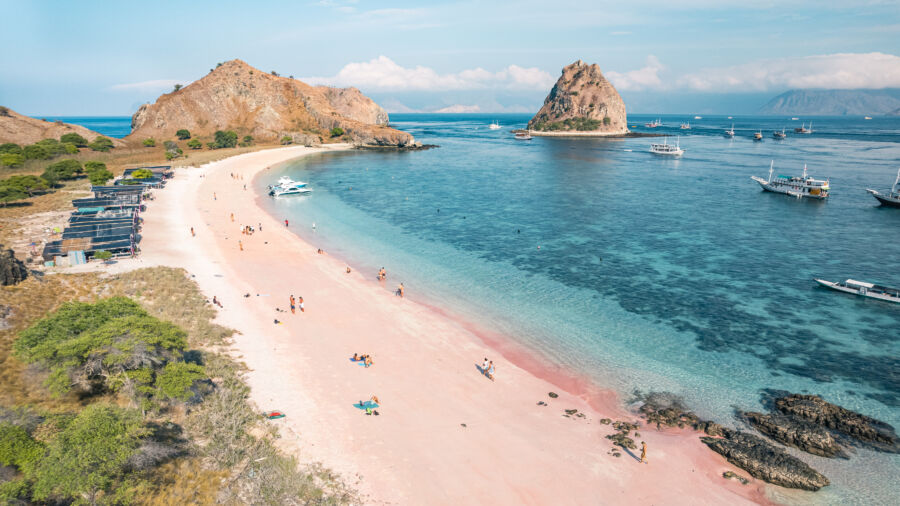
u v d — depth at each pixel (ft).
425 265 212.64
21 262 171.63
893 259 217.15
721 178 457.27
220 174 445.37
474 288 186.70
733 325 155.22
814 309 166.30
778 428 103.19
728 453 96.58
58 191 326.85
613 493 86.12
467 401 112.68
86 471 71.82
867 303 170.81
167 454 82.43
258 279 186.60
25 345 103.50
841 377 125.59
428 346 139.64
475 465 90.89
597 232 266.57
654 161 593.01
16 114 550.36
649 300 175.11
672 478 90.58
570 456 95.20
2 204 284.20
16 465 73.87
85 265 188.75
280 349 132.26
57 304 144.97
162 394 94.73
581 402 115.14
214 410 99.50
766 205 336.49
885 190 387.96
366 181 438.40
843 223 285.23
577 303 172.86
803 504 85.35
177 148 557.33
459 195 374.22
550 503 82.79
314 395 111.24
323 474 85.61
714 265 211.61
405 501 81.05
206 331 135.85
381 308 165.48
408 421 103.35
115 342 101.86
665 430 105.19
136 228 240.73
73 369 98.27
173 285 168.66
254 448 90.17
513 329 152.46
